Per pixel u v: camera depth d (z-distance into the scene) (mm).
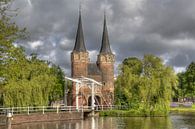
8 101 42500
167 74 56719
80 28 83875
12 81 42812
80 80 70938
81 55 82000
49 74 54969
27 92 44969
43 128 36719
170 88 56125
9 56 21938
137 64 60594
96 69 84500
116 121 46906
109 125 40719
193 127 38125
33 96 46281
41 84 48219
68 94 81125
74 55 82000
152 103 56625
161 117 54781
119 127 38344
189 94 106625
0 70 21578
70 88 82938
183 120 48062
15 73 23828
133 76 59375
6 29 21000
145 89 56094
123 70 62125
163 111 55844
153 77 56688
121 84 62000
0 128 34719
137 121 46656
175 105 90438
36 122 44219
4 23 21000
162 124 41812
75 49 82875
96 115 60969
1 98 43000
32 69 49625
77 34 83750
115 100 73938
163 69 57250
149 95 56156
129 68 61312
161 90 55844
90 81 71812
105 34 86188
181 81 112000
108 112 60438
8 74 22969
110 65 84812
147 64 58656
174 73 57375
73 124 42250
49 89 49531
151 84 55906
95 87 80000
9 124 34438
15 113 43094
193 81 106062
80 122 45562
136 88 59094
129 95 59344
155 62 58094
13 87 42656
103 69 84562
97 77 83188
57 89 69375
